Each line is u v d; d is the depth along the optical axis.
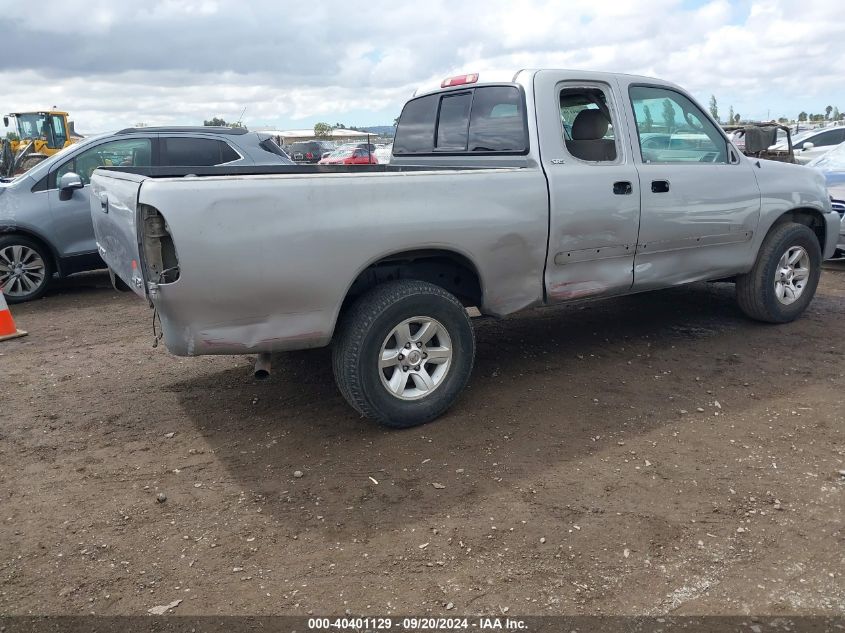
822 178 6.12
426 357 4.10
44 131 25.67
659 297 6.96
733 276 5.88
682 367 5.03
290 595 2.75
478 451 3.83
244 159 8.66
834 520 3.14
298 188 3.50
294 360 5.30
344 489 3.50
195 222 3.28
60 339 6.32
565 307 6.69
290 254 3.51
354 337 3.82
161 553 3.04
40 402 4.75
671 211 4.95
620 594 2.71
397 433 4.08
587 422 4.16
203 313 3.44
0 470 3.80
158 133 8.40
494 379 4.86
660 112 5.06
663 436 3.96
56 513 3.36
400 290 3.90
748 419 4.16
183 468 3.76
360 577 2.84
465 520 3.20
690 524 3.13
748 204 5.42
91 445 4.07
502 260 4.23
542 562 2.90
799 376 4.82
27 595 2.79
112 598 2.76
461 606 2.66
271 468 3.73
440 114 5.23
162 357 5.65
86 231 8.12
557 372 4.97
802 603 2.64
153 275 3.39
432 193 3.90
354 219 3.65
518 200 4.21
